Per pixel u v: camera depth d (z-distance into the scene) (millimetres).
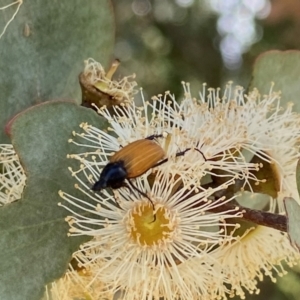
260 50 325
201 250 136
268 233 147
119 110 145
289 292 269
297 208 125
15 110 160
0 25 158
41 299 137
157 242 135
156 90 320
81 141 139
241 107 146
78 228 137
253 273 147
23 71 160
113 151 138
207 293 140
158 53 327
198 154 136
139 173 130
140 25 331
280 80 170
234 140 141
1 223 136
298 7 320
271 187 146
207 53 331
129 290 136
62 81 164
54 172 138
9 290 136
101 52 167
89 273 139
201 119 141
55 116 139
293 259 151
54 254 137
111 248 135
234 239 139
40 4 161
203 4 333
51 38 162
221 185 135
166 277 137
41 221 137
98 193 136
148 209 135
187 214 136
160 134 136
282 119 151
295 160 148
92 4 164
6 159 151
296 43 323
